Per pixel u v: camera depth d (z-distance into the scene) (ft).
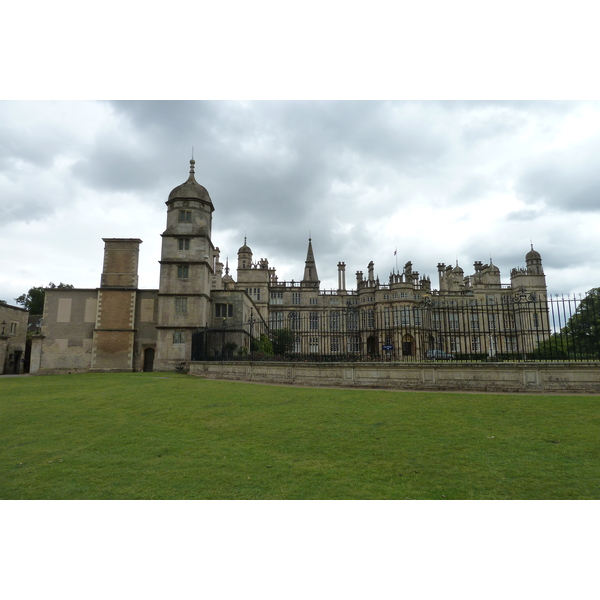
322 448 29.55
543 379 47.70
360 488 22.48
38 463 28.48
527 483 22.45
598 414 35.73
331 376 57.88
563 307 51.85
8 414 45.01
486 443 29.17
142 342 119.75
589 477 22.93
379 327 179.52
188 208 118.01
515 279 204.64
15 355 141.18
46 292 121.19
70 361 118.52
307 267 262.26
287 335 124.98
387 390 51.55
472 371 50.01
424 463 25.86
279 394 51.39
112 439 34.30
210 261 122.62
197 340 95.81
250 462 27.27
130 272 123.03
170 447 31.48
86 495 22.67
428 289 185.88
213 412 42.83
